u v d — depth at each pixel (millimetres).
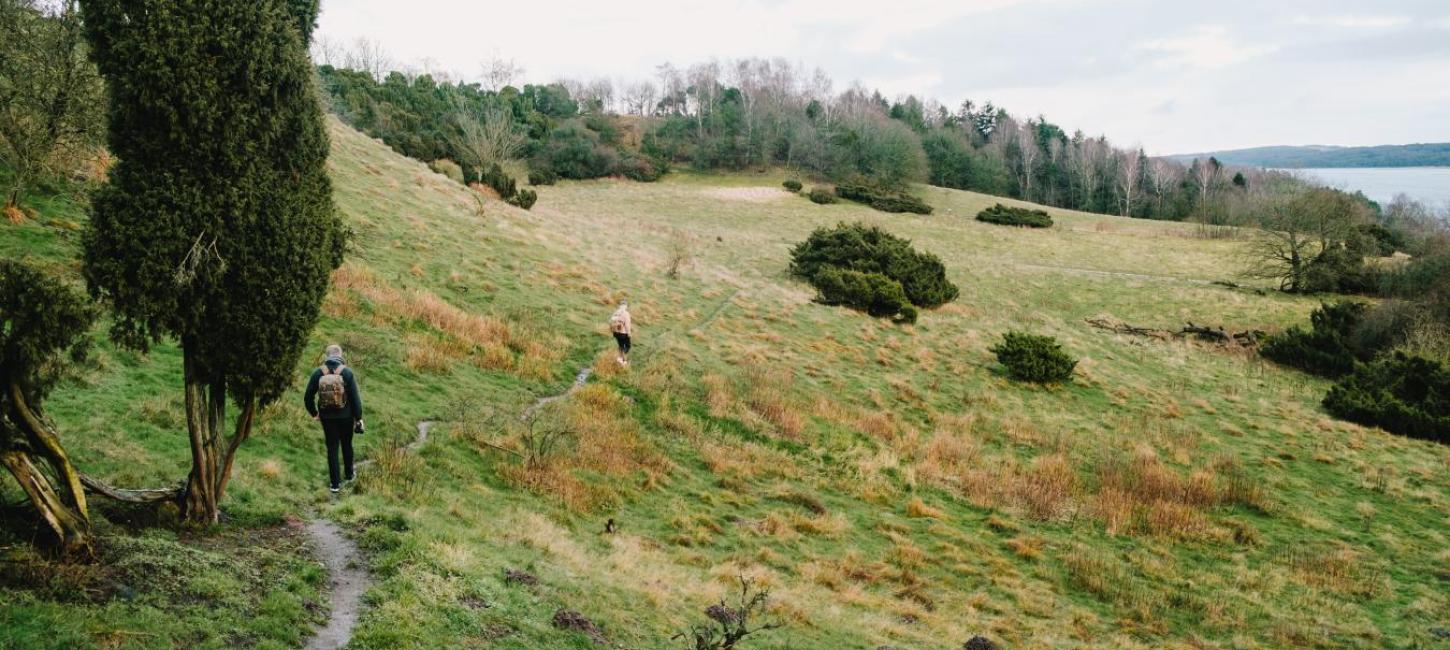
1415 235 70625
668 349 26891
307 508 10828
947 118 172875
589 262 37625
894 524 18109
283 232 9117
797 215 80125
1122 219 95625
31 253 17672
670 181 99250
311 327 9695
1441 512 23062
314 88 9656
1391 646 14898
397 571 9086
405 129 82438
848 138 107125
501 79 139000
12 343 7234
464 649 7895
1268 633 15000
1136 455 25234
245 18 8688
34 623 6172
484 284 29000
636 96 167625
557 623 9211
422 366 19531
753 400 24047
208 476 9172
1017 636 13453
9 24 18391
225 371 9094
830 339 34094
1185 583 17016
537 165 96188
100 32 8289
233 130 8734
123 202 8359
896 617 13445
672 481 17969
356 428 11773
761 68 155875
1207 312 52250
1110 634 14250
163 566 7664
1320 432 30344
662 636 9938
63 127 19156
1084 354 38438
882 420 25016
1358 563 18859
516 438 17031
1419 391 33938
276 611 7566
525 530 12562
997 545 18078
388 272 26719
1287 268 58000
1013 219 82062
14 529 7422
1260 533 20406
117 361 14289
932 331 38625
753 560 14742
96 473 10016
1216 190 118125
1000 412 28438
